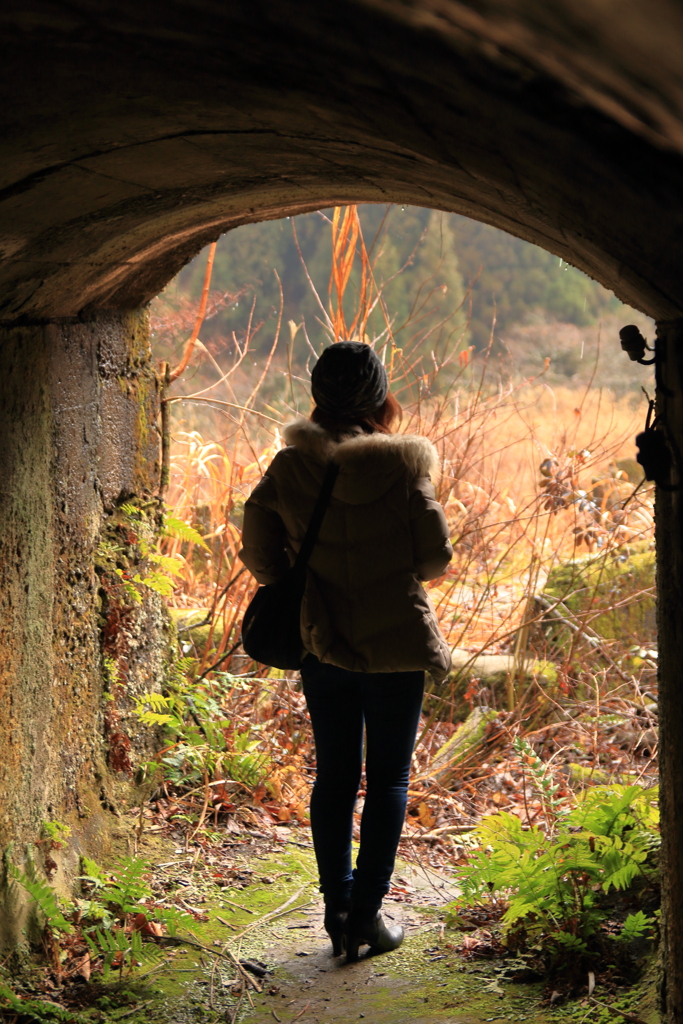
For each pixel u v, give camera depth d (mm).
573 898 2662
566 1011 2342
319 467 2654
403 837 3662
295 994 2555
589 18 721
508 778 4141
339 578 2615
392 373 5164
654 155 995
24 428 2754
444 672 2617
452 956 2734
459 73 1035
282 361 25250
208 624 4633
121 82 1458
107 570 3391
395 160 1812
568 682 4746
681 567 1725
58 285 2773
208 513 5219
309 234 28922
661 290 1447
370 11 960
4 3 1133
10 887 2580
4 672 2604
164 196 2430
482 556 5074
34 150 1728
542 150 1164
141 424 3729
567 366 26578
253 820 3670
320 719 2762
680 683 1791
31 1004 2332
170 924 2729
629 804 2885
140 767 3623
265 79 1364
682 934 1889
